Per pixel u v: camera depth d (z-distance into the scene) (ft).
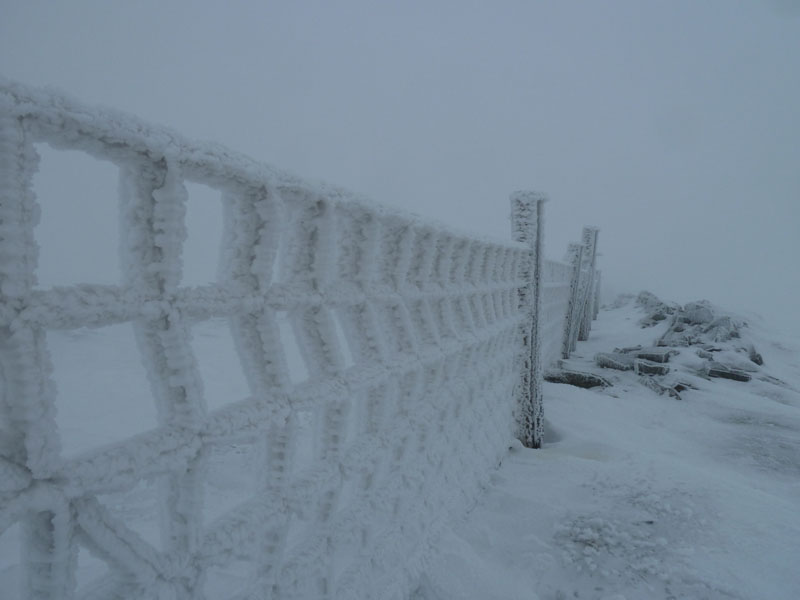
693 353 33.14
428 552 8.14
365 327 6.20
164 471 3.25
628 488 11.26
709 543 8.97
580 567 8.40
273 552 4.58
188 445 3.45
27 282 2.51
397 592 7.00
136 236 3.14
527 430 15.31
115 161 2.95
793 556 8.52
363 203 5.40
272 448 4.56
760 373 29.60
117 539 3.05
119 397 18.47
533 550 8.91
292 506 4.71
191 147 3.22
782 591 7.68
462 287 9.67
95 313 2.81
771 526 9.45
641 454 13.64
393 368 6.54
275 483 4.60
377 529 6.95
